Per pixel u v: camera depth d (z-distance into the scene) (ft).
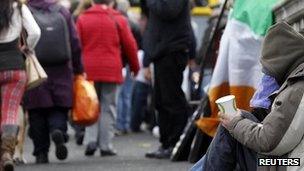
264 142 26.21
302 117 25.85
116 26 57.36
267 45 26.73
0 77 42.55
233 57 40.75
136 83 78.95
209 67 51.34
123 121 78.28
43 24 51.34
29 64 43.78
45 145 52.95
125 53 58.03
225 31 41.55
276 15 38.83
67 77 51.96
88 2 67.41
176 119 52.08
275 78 26.78
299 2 35.12
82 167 50.67
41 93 51.44
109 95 57.31
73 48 52.49
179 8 50.67
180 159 49.78
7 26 42.65
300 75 25.95
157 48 51.47
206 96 45.39
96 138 57.67
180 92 52.08
